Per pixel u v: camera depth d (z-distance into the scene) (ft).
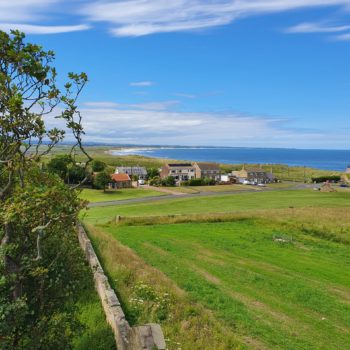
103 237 87.45
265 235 113.19
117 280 51.83
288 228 122.93
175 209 200.44
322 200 246.88
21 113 22.00
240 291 61.77
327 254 93.56
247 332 45.06
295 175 595.88
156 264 73.92
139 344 25.45
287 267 79.56
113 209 201.77
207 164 490.08
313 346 43.16
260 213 147.74
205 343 35.83
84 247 68.39
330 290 65.21
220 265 77.71
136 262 67.56
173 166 475.72
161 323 39.58
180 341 35.45
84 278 31.68
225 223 134.92
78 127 23.77
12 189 26.73
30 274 26.14
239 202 235.81
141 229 121.49
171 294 48.49
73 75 22.97
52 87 22.67
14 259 24.97
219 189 357.20
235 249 94.32
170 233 114.01
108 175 333.62
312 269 78.64
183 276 66.85
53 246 28.19
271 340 43.50
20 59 21.44
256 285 65.57
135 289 47.70
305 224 124.26
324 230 116.06
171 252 87.04
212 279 67.46
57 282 27.14
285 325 48.75
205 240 103.81
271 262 83.15
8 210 22.62
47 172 27.04
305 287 65.77
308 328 48.47
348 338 46.14
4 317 23.40
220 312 50.47
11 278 23.79
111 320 37.27
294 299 59.31
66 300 29.73
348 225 123.13
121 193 309.63
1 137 23.11
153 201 252.21
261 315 51.49
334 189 353.51
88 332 36.29
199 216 141.18
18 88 22.34
